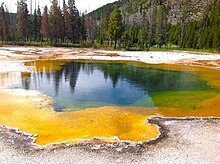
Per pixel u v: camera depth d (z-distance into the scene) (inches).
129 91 1053.2
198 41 3366.1
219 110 809.5
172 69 1653.5
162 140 578.2
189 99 935.0
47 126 649.6
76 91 1031.0
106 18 3659.0
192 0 4399.6
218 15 3201.3
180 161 492.4
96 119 708.0
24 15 3383.4
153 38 3816.4
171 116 746.2
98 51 2687.0
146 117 734.5
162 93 1026.7
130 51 2780.5
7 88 1037.2
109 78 1327.5
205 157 509.0
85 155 507.5
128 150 530.3
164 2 5088.6
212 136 601.6
